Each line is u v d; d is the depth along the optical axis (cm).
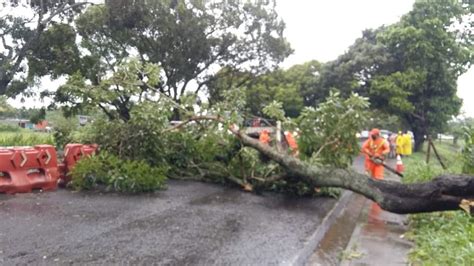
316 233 686
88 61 2423
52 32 2341
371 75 3284
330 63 3556
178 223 713
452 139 4125
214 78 3203
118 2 2412
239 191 1059
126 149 1084
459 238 555
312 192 1028
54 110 2492
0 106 3133
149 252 555
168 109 1123
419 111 3238
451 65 3192
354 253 571
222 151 1117
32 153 938
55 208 784
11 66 2267
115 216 743
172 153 1177
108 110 1279
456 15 3134
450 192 672
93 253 543
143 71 1153
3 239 586
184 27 2647
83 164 978
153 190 1001
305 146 952
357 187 793
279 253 571
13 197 869
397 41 3089
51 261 510
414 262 532
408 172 1161
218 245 599
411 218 779
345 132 908
